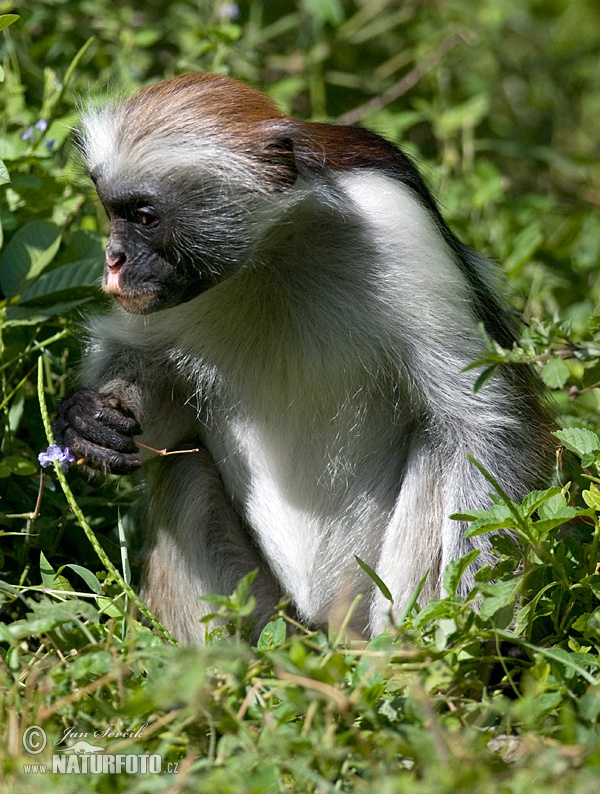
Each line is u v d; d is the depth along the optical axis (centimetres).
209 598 731
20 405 1090
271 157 966
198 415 1067
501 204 1712
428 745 614
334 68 1955
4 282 1155
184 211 948
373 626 1007
